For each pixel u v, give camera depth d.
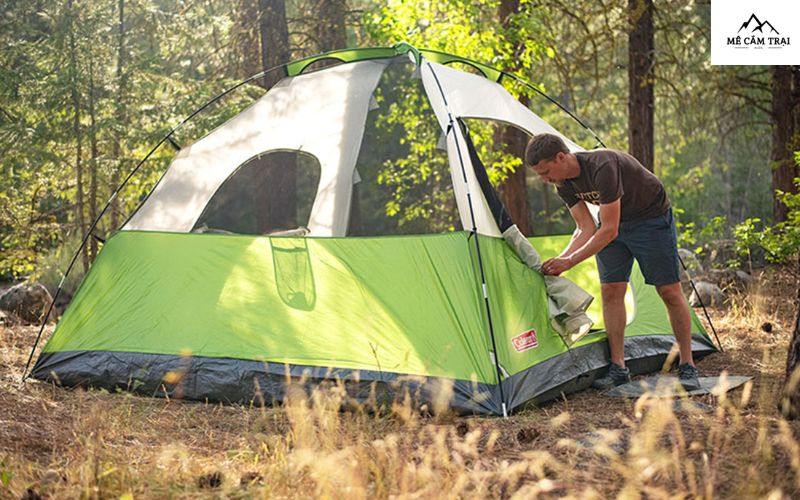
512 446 4.06
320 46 14.61
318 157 6.23
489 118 6.08
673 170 23.45
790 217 8.88
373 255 5.30
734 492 3.14
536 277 5.38
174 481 3.42
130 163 12.35
